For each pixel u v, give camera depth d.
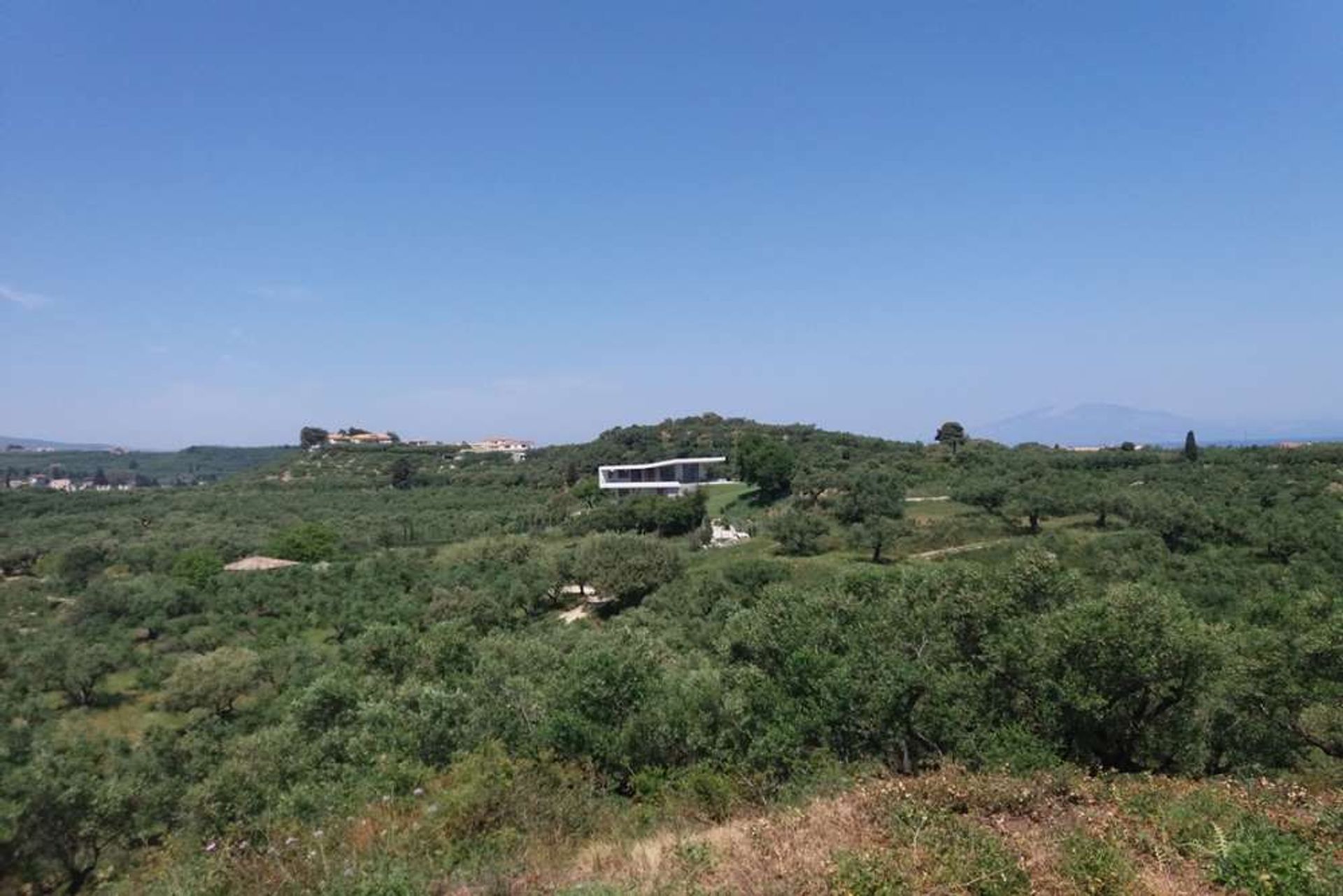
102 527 74.12
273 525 80.62
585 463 118.06
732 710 13.23
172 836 14.15
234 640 44.41
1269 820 7.24
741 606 39.53
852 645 13.76
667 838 7.49
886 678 12.47
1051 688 12.76
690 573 56.00
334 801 10.73
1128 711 13.79
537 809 8.33
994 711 13.11
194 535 69.94
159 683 38.34
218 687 34.41
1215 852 6.32
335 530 73.25
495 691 18.53
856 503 63.50
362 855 6.80
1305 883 5.80
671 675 16.91
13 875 17.30
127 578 53.22
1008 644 13.38
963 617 14.96
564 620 52.56
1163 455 76.50
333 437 174.88
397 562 59.31
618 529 74.31
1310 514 43.66
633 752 12.35
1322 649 13.70
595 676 13.46
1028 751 11.20
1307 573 33.19
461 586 51.75
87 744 27.44
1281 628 15.41
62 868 17.80
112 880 15.05
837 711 12.34
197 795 19.16
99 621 44.88
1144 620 12.84
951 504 64.81
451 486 113.44
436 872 6.44
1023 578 15.75
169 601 48.25
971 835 6.58
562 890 6.07
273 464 138.75
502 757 9.74
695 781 10.48
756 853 6.56
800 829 7.12
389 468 127.88
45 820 17.73
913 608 16.12
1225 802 7.92
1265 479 56.62
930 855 6.16
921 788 8.03
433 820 7.61
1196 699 14.09
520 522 83.75
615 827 8.35
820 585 20.52
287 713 26.61
